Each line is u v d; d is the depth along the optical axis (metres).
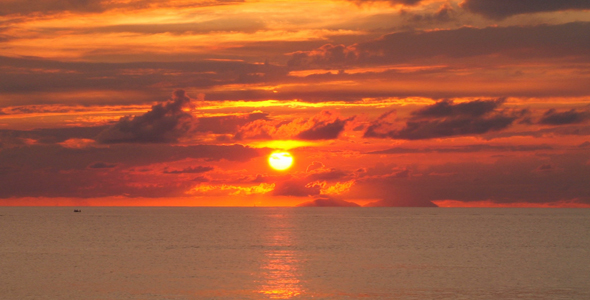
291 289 54.09
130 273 63.72
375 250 91.62
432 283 57.44
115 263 72.81
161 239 116.12
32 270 66.06
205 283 57.16
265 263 73.12
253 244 103.44
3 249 91.94
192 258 79.06
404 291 53.25
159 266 69.88
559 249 93.88
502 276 61.94
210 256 81.50
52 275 62.28
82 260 76.19
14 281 58.16
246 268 68.06
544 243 106.56
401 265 71.38
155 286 55.44
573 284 56.94
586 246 99.75
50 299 49.62
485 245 102.12
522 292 52.78
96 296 50.78
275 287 55.06
